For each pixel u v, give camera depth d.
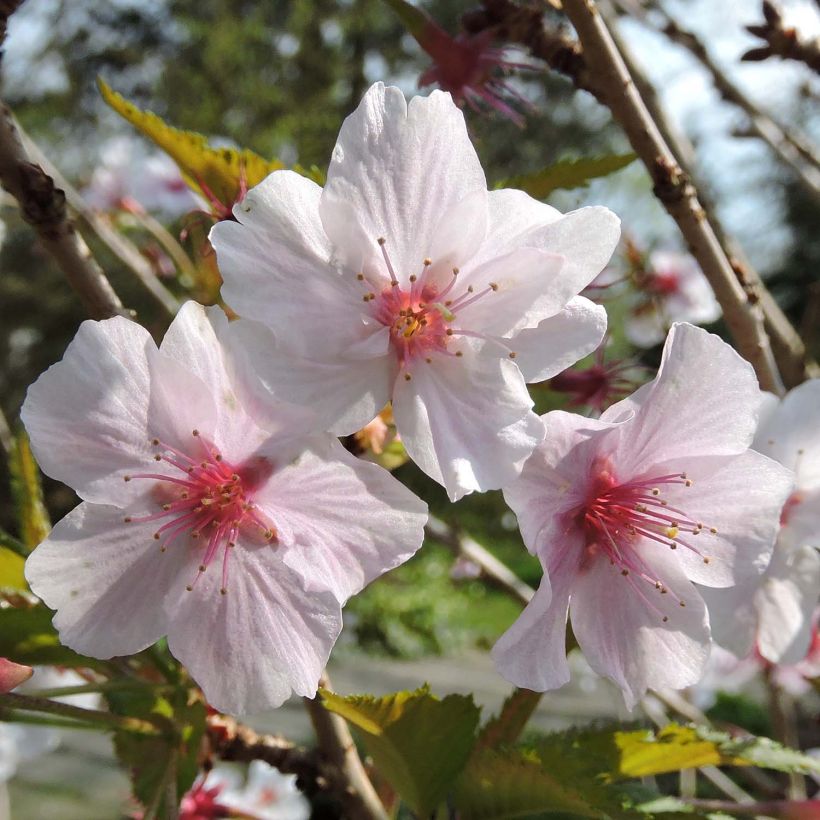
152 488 0.08
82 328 0.08
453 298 0.08
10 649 0.09
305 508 0.08
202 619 0.08
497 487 0.07
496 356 0.08
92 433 0.08
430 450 0.08
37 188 0.08
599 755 0.08
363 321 0.08
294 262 0.08
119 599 0.08
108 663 0.09
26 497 0.10
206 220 0.10
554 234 0.08
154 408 0.08
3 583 0.09
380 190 0.08
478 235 0.08
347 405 0.08
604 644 0.09
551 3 0.11
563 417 0.08
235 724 0.10
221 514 0.08
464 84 0.11
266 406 0.08
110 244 0.15
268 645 0.08
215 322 0.08
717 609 0.10
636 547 0.09
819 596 0.10
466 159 0.08
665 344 0.08
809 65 0.13
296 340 0.08
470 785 0.08
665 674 0.09
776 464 0.09
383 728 0.08
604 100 0.11
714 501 0.09
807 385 0.11
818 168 0.18
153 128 0.10
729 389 0.08
